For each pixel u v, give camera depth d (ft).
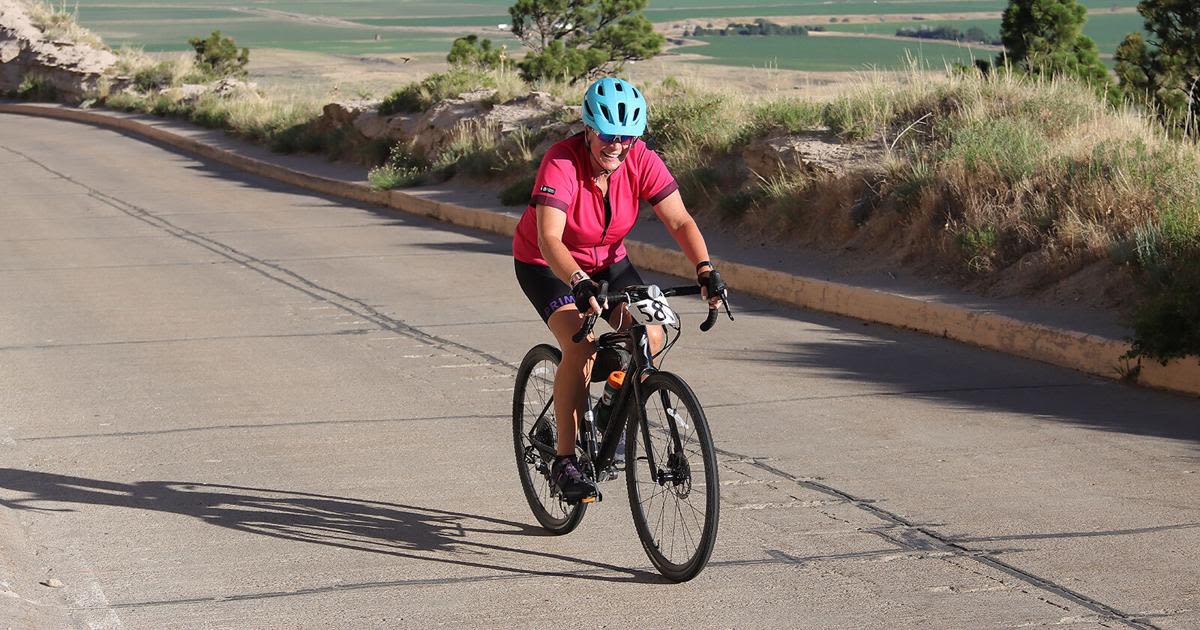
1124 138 46.65
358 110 98.37
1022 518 20.24
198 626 16.22
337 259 53.31
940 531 19.69
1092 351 31.09
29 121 148.46
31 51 172.65
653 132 66.33
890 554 18.71
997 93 55.52
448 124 85.46
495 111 84.74
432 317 39.63
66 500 21.48
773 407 27.84
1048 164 43.04
